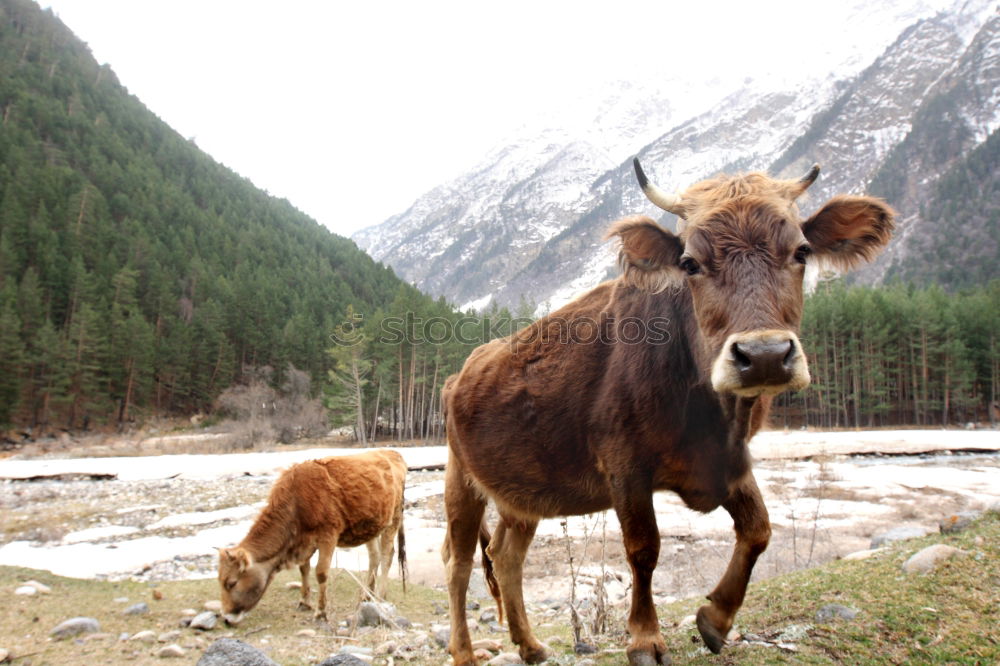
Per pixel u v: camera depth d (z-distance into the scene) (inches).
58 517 758.5
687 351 183.8
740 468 182.7
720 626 189.6
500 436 230.4
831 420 2834.6
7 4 7303.2
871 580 235.6
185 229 4468.5
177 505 837.8
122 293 3176.7
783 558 465.4
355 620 329.7
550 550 546.9
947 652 175.5
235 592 340.8
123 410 2790.4
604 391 199.9
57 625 303.6
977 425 2706.7
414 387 2578.7
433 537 642.8
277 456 1627.7
